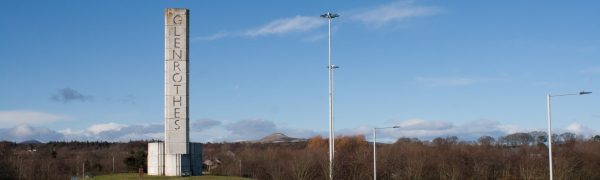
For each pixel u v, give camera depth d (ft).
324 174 371.97
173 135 277.44
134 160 425.69
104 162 505.25
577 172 428.15
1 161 433.48
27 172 442.09
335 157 383.24
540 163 431.02
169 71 276.00
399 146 526.57
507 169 438.81
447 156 446.60
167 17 275.80
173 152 277.03
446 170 409.08
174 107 276.82
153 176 274.36
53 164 487.61
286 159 436.35
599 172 429.38
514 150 531.50
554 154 467.93
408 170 397.19
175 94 276.41
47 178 440.45
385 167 404.57
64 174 460.14
